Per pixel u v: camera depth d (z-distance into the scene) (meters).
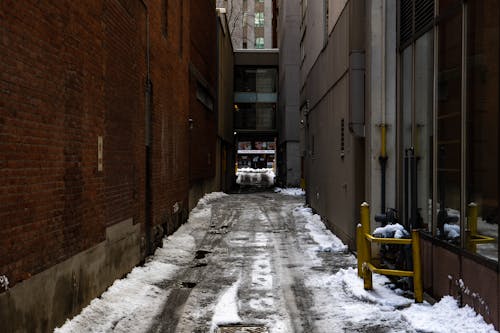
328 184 15.99
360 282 8.55
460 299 6.59
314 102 19.95
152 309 7.36
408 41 9.41
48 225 5.75
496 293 5.50
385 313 7.02
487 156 5.97
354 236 11.77
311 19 20.88
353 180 11.80
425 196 8.40
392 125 10.32
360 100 11.09
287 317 6.96
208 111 29.44
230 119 48.28
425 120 8.41
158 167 12.75
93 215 7.40
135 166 10.23
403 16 9.84
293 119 43.44
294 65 43.31
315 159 19.98
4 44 4.78
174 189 15.52
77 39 6.73
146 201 11.77
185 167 18.11
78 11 6.77
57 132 6.05
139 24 10.62
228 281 9.19
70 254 6.45
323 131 17.28
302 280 9.23
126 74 9.57
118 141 8.96
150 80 11.78
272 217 20.02
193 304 7.64
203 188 28.02
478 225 6.16
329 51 15.59
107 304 7.41
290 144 43.50
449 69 7.34
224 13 39.78
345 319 6.82
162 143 13.37
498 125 5.68
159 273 9.85
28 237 5.23
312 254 11.91
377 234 8.48
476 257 6.05
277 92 55.12
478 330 5.56
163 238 13.55
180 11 17.19
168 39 14.39
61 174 6.17
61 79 6.19
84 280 6.98
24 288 5.11
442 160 7.57
